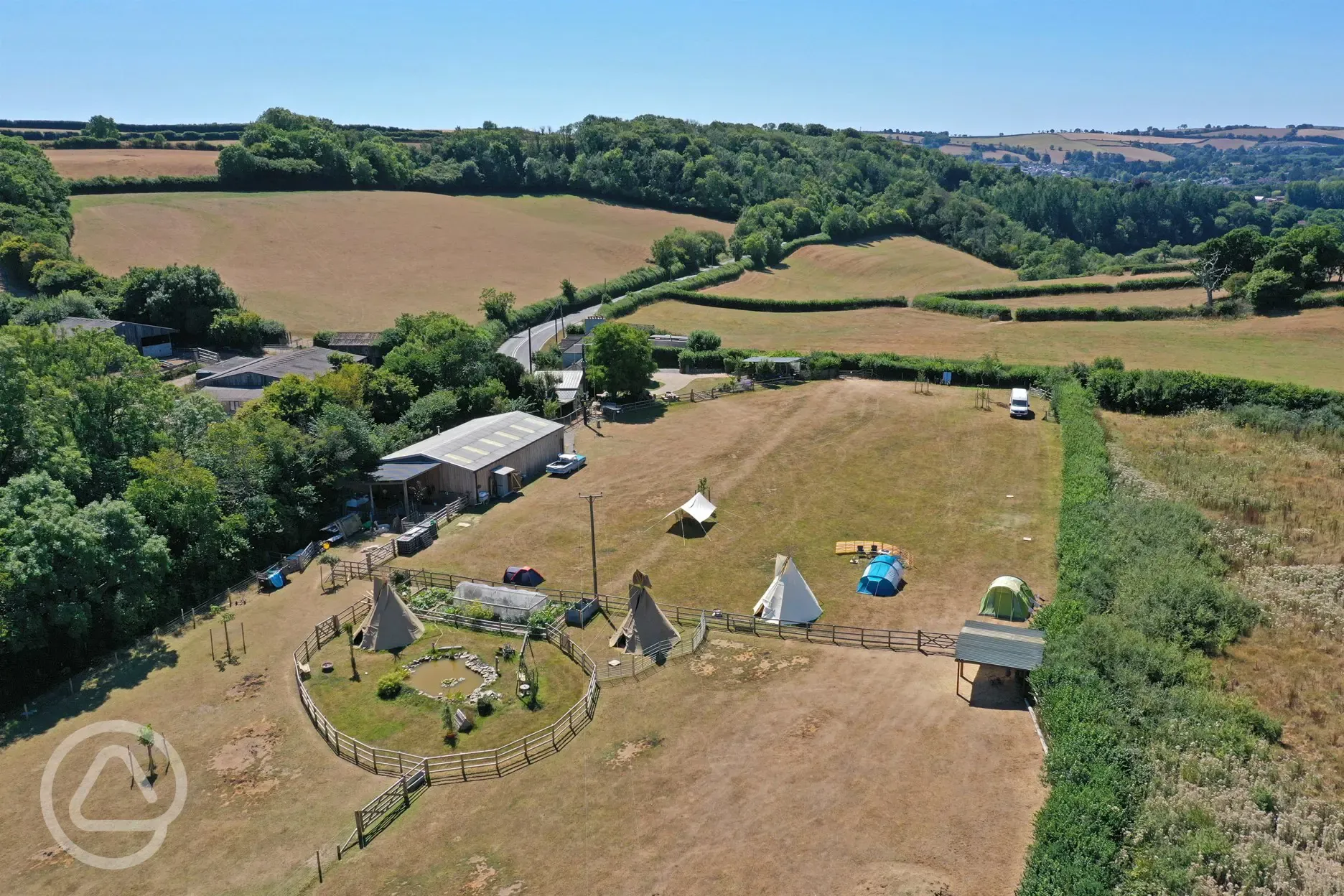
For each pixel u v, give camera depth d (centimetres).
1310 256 11469
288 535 5853
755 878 2983
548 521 6316
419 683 4306
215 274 11381
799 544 5841
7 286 11456
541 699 4131
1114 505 5766
